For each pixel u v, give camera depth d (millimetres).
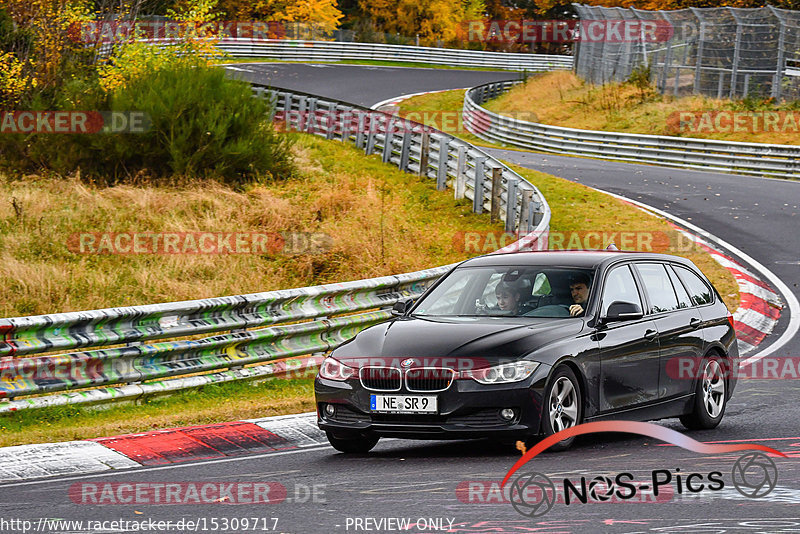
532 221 74812
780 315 61438
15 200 68375
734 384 37438
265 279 61625
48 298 54188
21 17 93500
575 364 30859
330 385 31031
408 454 31375
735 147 119750
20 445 31609
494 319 32750
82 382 36406
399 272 65125
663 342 34250
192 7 99000
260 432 34156
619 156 131125
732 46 148875
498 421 29406
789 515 22094
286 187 84938
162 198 73188
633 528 21234
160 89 83250
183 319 40031
